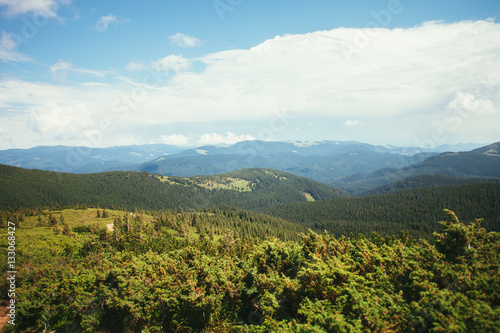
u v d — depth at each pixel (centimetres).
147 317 2014
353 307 1195
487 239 1636
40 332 2584
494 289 1227
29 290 3161
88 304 2398
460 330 949
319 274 1480
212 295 1855
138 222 10619
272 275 1861
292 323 1290
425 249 1670
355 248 2078
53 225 9856
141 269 2772
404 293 1434
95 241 7200
